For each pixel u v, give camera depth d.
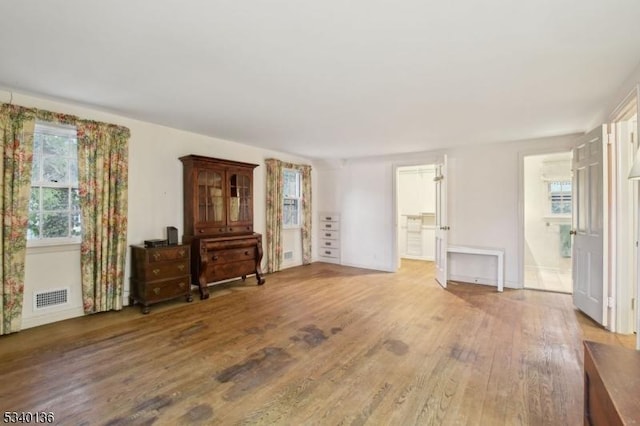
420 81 2.68
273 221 5.74
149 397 2.02
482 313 3.65
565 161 5.88
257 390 2.11
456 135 4.52
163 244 3.93
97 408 1.91
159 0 1.63
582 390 2.10
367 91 2.91
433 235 7.39
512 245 4.88
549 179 6.00
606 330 3.12
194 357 2.56
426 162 5.70
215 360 2.52
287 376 2.29
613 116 3.04
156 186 4.14
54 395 2.04
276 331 3.11
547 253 6.06
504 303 4.04
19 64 2.39
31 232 3.21
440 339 2.92
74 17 1.78
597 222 3.29
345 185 6.61
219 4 1.67
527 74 2.53
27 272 3.12
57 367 2.38
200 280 4.21
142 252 3.63
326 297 4.28
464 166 5.26
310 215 6.66
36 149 3.25
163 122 4.01
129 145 3.86
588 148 3.51
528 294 4.47
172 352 2.65
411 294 4.45
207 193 4.48
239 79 2.66
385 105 3.29
